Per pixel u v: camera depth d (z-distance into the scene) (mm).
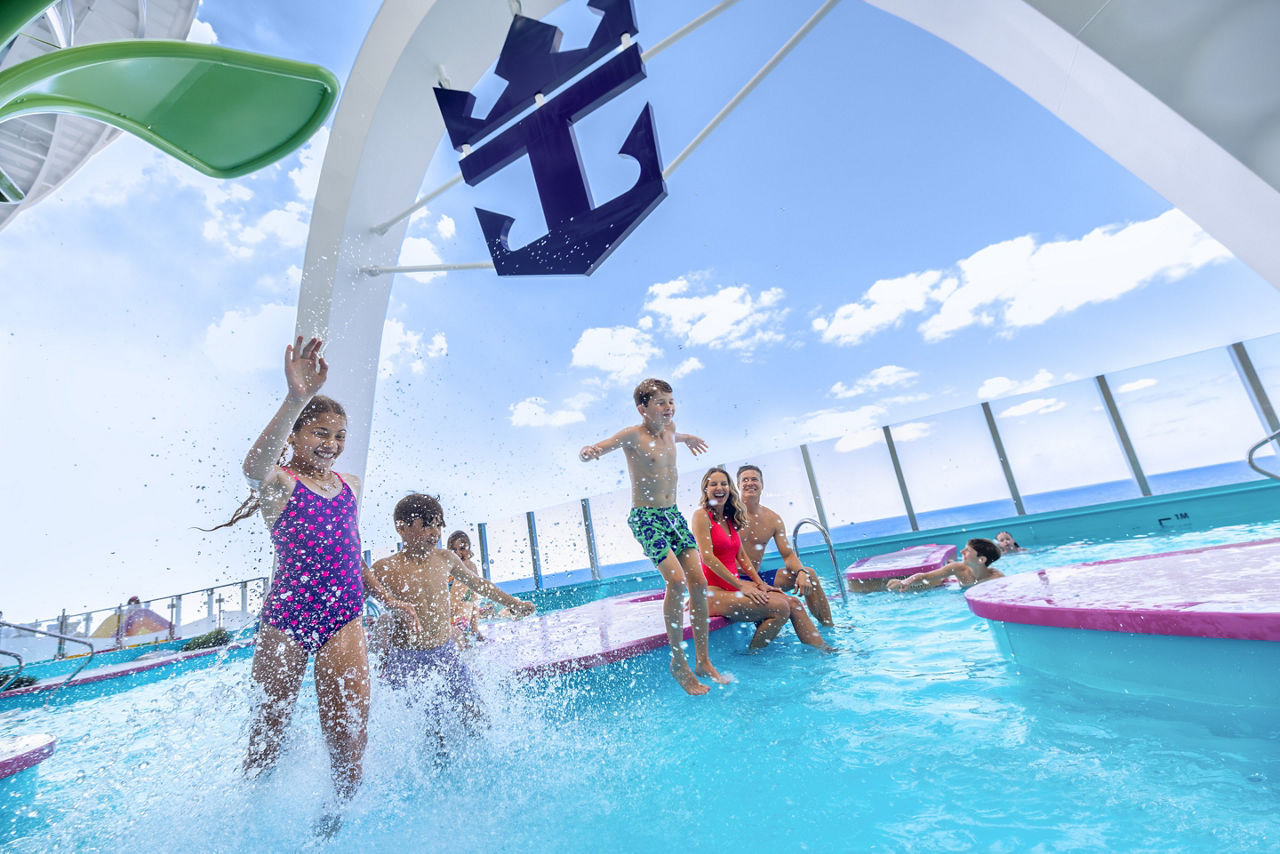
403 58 4445
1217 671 1377
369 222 4758
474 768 1780
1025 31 2998
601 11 3332
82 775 2053
